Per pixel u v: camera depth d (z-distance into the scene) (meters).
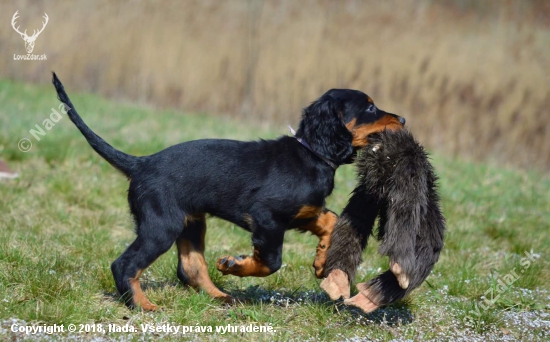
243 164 6.06
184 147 6.19
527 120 15.73
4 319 5.48
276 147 6.16
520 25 18.23
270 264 5.98
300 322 6.00
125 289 5.98
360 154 5.93
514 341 5.88
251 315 5.98
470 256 8.27
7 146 11.41
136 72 18.94
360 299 5.68
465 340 5.85
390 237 5.54
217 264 6.07
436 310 6.50
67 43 19.55
